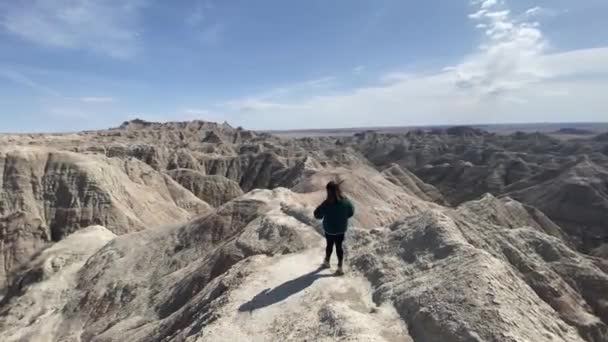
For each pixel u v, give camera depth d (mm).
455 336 9188
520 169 119438
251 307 12102
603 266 37906
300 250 17875
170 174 94938
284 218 21953
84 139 128375
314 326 10641
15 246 55406
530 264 25562
